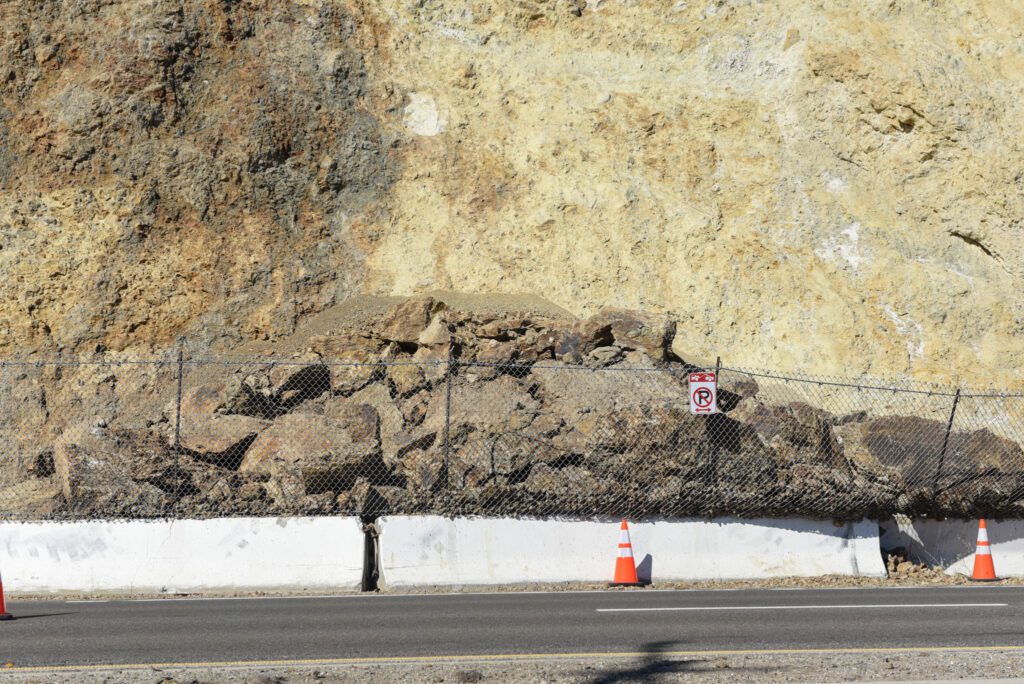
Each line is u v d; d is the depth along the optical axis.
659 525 12.76
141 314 21.92
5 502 13.81
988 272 23.39
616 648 7.82
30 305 21.62
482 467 12.95
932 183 24.06
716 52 26.52
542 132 25.17
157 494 12.98
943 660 7.19
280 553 12.00
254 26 25.39
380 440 14.80
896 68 24.62
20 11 24.09
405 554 12.08
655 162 24.94
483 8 27.11
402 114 25.31
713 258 23.69
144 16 24.47
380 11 26.58
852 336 22.62
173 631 8.76
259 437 14.44
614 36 26.98
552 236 23.89
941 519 13.73
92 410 19.88
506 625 9.01
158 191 23.02
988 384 22.03
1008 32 25.48
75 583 11.74
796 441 13.57
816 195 24.31
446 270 23.48
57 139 22.98
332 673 6.89
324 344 20.27
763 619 9.32
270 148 23.95
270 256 23.08
